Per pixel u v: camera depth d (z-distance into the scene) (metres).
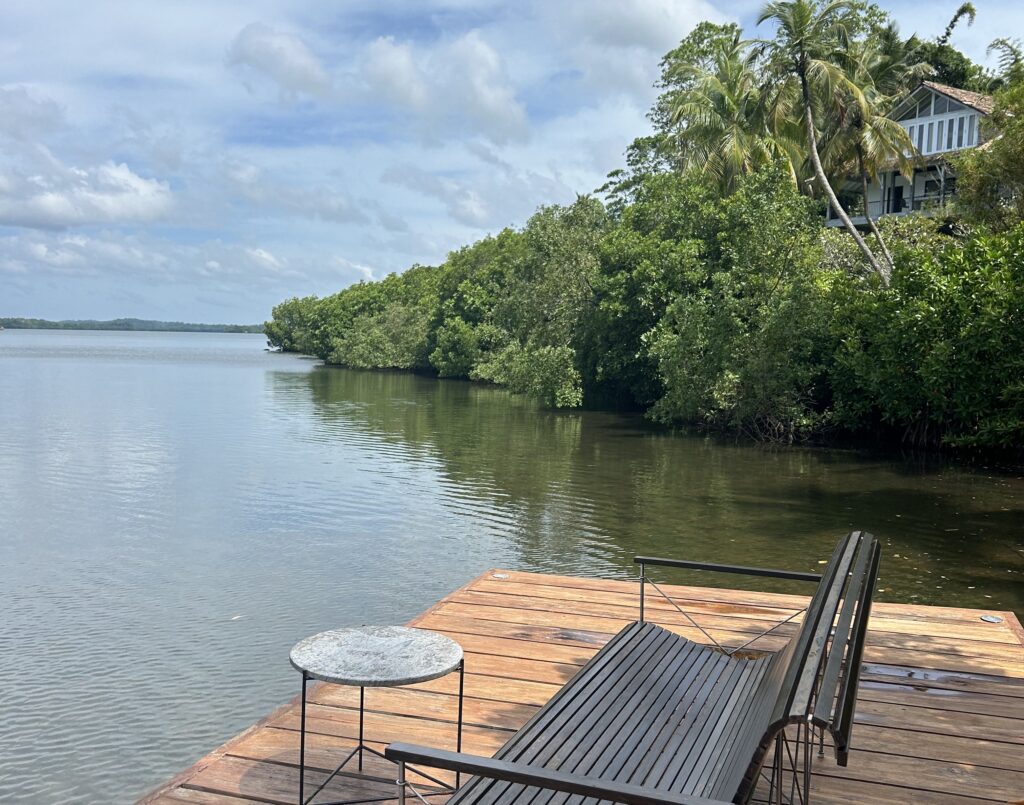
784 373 25.55
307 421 31.36
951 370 20.89
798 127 31.19
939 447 23.33
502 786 2.81
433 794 3.59
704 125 31.84
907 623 6.12
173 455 22.17
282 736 4.16
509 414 34.44
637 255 33.88
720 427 28.09
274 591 10.11
